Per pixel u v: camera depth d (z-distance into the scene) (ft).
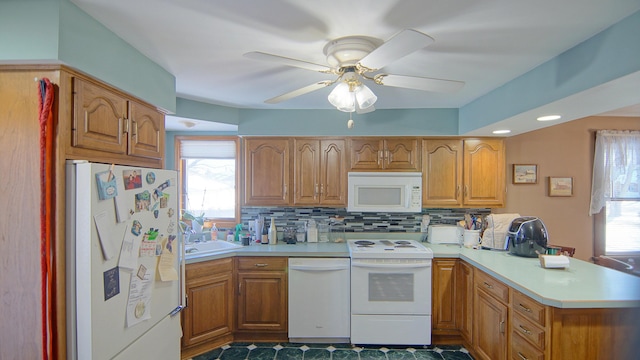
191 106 9.40
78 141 4.46
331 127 10.52
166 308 6.08
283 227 11.32
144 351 5.40
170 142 11.26
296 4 4.26
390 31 4.99
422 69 6.70
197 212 11.37
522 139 11.30
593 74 5.14
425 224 11.21
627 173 11.24
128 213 4.99
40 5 4.12
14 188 4.24
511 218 9.70
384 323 9.09
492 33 5.08
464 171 10.35
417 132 10.34
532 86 6.65
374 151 10.49
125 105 5.60
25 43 4.11
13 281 4.24
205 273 8.81
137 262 5.21
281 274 9.43
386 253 9.05
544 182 11.28
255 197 10.60
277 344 9.34
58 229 4.19
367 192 10.43
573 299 5.33
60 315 4.20
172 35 5.20
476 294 8.27
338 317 9.28
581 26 4.83
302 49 5.71
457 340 9.37
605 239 11.28
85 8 4.40
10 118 4.26
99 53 4.79
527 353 6.04
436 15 4.53
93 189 4.30
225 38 5.30
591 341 5.42
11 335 4.26
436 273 9.26
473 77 7.18
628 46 4.52
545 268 7.37
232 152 11.32
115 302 4.71
